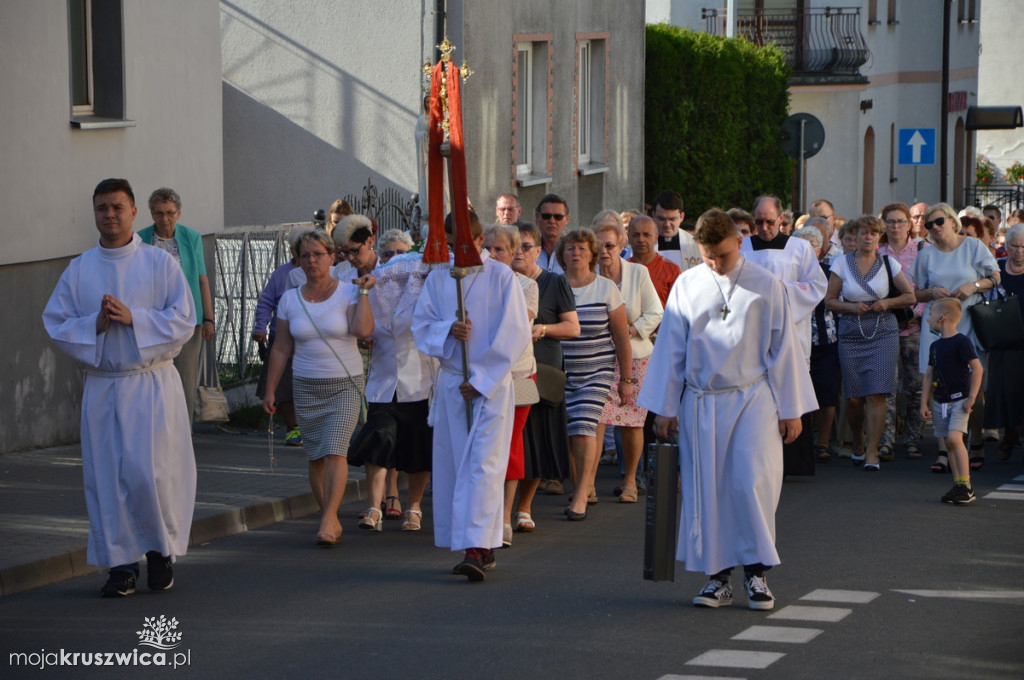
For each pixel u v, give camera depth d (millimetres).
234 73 25391
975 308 17031
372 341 12773
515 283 11188
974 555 11992
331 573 11188
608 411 14180
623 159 31656
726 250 9844
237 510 12984
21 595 10398
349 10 24734
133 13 17438
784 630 9453
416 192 24641
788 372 9914
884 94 50656
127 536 10234
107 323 10125
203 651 8914
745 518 9859
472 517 10836
